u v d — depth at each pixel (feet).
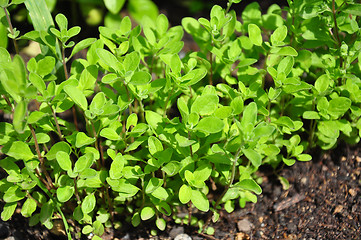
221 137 2.33
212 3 3.66
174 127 2.31
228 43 2.54
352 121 2.52
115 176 2.29
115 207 2.49
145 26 2.48
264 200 2.56
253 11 2.58
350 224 2.46
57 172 2.36
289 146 2.49
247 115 2.21
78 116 2.74
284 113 2.59
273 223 2.51
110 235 2.47
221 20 2.41
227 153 2.27
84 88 2.34
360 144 2.60
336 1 2.43
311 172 2.58
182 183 2.42
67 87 2.23
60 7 3.26
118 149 2.43
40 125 2.30
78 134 2.25
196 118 2.24
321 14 2.50
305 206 2.53
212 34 2.42
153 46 2.44
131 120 2.33
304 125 2.62
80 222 2.42
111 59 2.28
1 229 2.36
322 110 2.40
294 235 2.47
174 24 3.51
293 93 2.43
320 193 2.55
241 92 2.44
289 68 2.36
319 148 2.60
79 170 2.24
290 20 2.55
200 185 2.28
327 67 2.46
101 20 3.32
